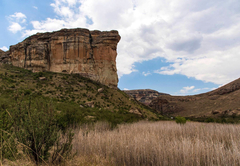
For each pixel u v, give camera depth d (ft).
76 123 44.29
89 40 293.23
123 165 22.99
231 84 435.53
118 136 34.24
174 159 21.91
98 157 23.50
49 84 210.79
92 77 275.59
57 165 19.49
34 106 20.42
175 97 540.52
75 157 23.25
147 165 22.72
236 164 19.63
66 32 289.94
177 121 86.07
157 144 26.81
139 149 25.27
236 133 38.04
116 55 323.98
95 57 294.87
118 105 214.48
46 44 288.71
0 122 18.80
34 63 269.44
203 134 38.06
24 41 302.86
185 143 25.59
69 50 278.87
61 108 57.11
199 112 371.97
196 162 21.03
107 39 303.68
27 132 18.63
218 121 126.82
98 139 31.40
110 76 293.64
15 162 17.04
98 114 80.33
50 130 19.79
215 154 22.27
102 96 223.51
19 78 202.59
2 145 17.39
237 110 263.29
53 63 280.72
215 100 405.18
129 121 85.87
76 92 210.59
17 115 18.94
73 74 266.77
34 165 17.70
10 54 311.68
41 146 18.99
